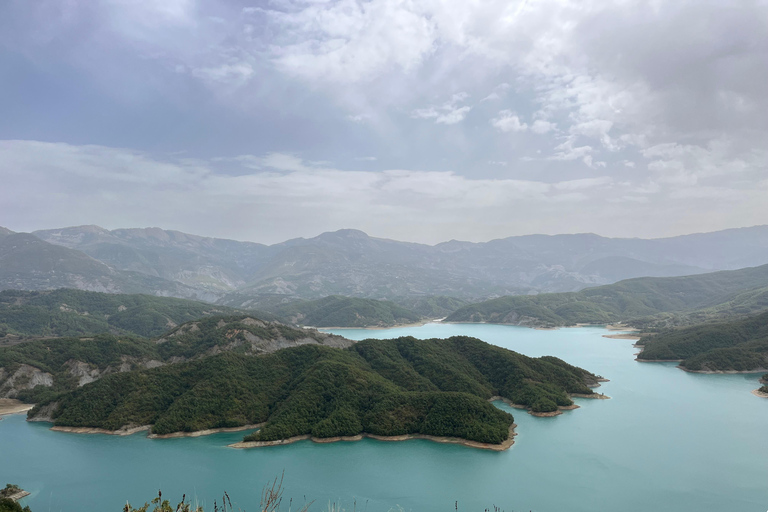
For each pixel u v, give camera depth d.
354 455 155.25
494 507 120.31
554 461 149.50
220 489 130.00
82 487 132.75
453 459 151.75
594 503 122.81
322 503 121.19
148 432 177.00
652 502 123.62
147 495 127.25
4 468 146.62
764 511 118.62
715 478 137.12
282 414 178.12
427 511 118.06
